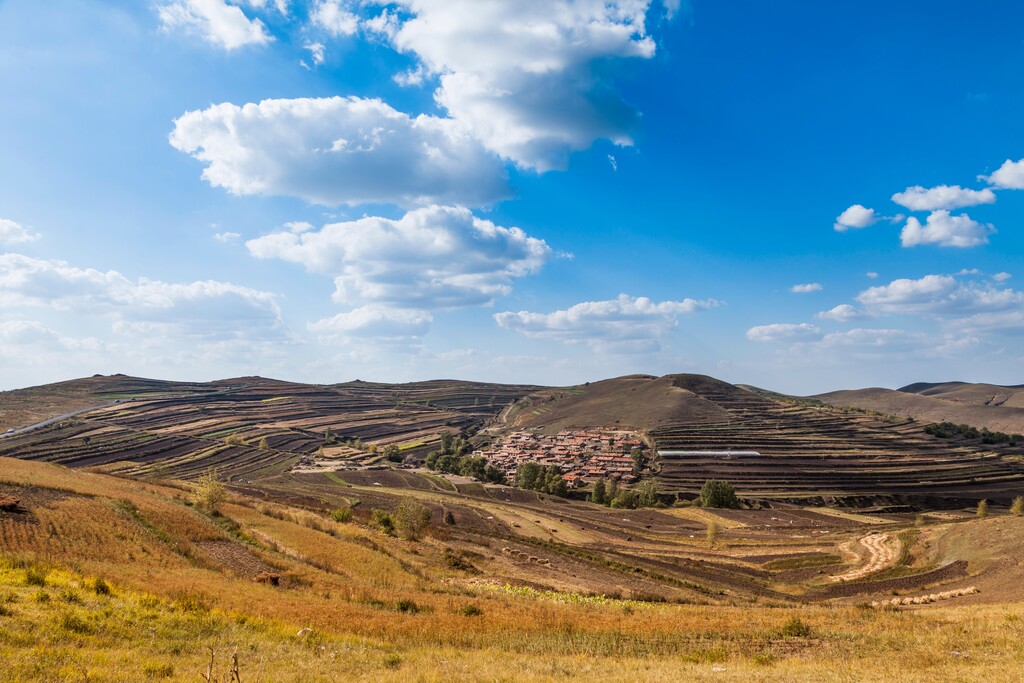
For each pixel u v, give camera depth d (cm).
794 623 3319
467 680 2103
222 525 6844
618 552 11669
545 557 9125
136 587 3400
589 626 3597
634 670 2345
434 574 6625
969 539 10188
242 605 3428
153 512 6294
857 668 2316
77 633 2311
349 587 4816
